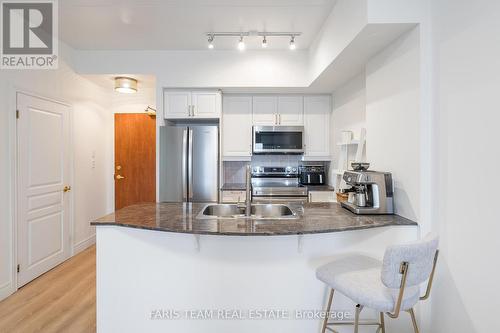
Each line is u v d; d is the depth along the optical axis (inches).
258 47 128.9
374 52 86.4
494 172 51.0
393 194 77.5
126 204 173.2
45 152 116.6
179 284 69.6
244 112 147.8
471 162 55.8
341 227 62.6
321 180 153.5
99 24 107.7
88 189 149.9
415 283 47.5
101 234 69.9
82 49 131.6
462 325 58.4
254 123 147.7
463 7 57.1
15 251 100.2
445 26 62.1
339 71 106.8
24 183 105.3
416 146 69.1
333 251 70.3
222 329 69.6
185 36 117.7
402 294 46.5
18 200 102.3
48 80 116.9
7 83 97.7
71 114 133.6
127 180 173.3
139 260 69.9
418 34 67.7
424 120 67.5
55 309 88.8
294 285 69.5
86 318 83.9
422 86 67.3
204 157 131.0
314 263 69.8
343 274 56.9
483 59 52.9
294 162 161.0
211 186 130.9
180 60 132.2
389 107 80.4
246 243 68.5
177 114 136.0
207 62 132.3
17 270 101.5
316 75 116.3
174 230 60.4
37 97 111.4
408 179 72.2
